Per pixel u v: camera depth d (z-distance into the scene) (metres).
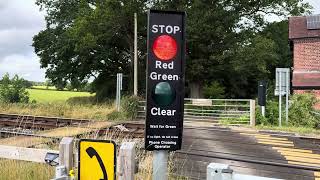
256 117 20.03
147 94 3.80
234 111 21.97
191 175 8.63
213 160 10.06
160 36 3.78
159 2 36.03
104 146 4.56
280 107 19.19
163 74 3.81
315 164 10.32
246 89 43.56
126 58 43.44
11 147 6.46
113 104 27.59
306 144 13.31
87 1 39.38
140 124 16.81
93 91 46.91
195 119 22.44
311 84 29.88
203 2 35.12
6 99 35.97
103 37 37.88
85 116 22.33
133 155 4.63
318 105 23.02
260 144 13.10
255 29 40.28
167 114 3.86
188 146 12.43
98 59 41.94
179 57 3.84
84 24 35.38
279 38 42.88
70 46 42.56
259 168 9.45
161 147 3.88
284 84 19.25
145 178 5.98
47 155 5.72
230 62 34.91
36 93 60.81
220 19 35.19
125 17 36.50
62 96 54.94
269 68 44.47
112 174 4.53
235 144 13.00
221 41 35.19
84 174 4.66
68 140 5.22
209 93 38.38
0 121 19.23
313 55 31.83
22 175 6.51
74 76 45.94
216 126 18.70
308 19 33.34
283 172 9.19
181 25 3.83
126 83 42.22
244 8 38.59
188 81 38.19
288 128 17.73
